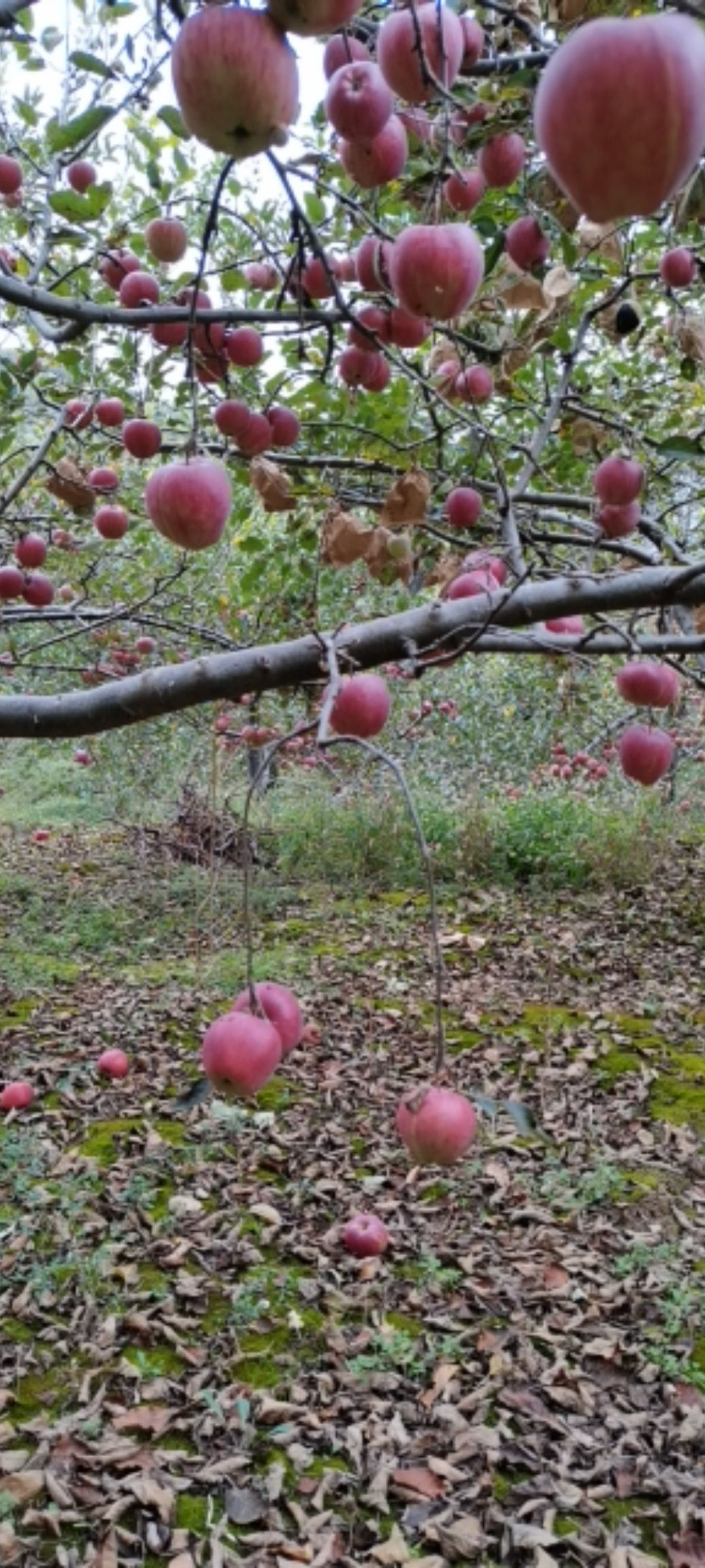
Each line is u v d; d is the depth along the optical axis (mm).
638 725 2064
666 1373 3158
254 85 983
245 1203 3959
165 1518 2652
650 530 2543
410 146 1833
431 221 1402
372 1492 2742
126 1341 3250
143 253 2920
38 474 4262
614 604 1594
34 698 1680
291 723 6316
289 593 4262
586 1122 4605
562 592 1603
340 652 1459
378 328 1916
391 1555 2559
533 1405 3053
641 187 875
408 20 1251
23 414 3527
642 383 3604
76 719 1655
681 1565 2561
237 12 981
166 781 9641
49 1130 4434
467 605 1616
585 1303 3457
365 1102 4766
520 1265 3623
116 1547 2561
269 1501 2715
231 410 2129
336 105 1311
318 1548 2596
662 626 1969
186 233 2217
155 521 1504
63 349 2867
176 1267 3578
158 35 1653
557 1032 5570
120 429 3121
